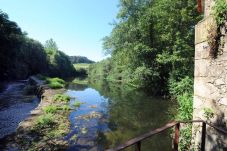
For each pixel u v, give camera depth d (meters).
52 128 12.44
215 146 5.33
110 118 15.77
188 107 8.50
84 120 15.09
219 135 5.20
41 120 13.11
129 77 33.22
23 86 37.66
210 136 5.54
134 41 27.14
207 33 5.82
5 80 44.84
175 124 4.17
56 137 11.15
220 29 5.21
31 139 10.68
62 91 29.86
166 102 20.89
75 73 95.56
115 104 21.28
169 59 21.22
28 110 18.30
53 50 81.00
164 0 21.80
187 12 20.84
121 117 16.02
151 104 20.38
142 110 18.05
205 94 5.89
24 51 57.88
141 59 26.39
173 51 21.64
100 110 18.52
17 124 13.74
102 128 13.36
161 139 11.10
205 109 5.69
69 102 21.94
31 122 13.14
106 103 22.16
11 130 12.34
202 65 6.11
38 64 63.78
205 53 5.95
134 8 27.61
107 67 71.56
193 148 6.29
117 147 2.86
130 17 27.66
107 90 34.97
